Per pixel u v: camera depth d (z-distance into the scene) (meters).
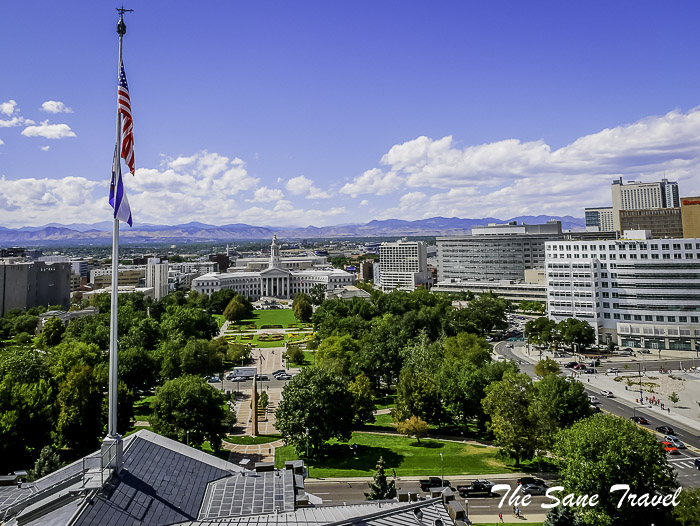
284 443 116.69
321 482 92.12
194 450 50.59
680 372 189.62
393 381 175.62
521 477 94.00
